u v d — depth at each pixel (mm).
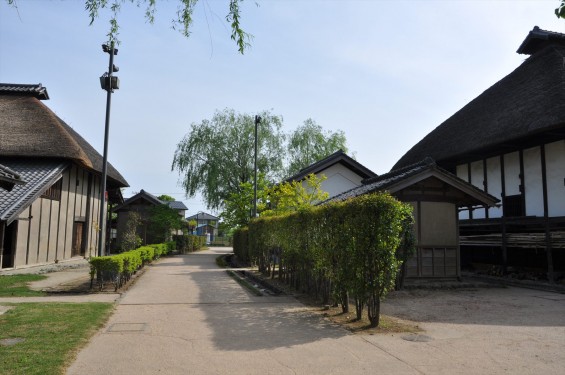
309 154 33656
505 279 13992
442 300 9852
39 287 11422
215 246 58500
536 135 13906
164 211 32844
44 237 17891
